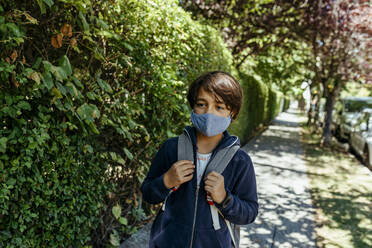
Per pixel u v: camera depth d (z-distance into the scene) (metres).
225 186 1.28
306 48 10.50
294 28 8.84
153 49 2.87
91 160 2.31
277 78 14.27
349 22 8.38
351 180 6.28
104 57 2.19
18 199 1.74
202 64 4.28
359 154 8.72
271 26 8.93
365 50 8.57
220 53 5.39
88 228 2.45
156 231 1.40
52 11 1.69
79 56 2.07
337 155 9.16
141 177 3.03
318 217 4.30
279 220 4.15
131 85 2.70
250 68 12.91
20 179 1.68
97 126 2.32
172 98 3.17
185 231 1.28
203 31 4.50
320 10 8.24
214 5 8.46
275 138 12.25
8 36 1.44
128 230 3.09
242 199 1.35
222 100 1.27
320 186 5.80
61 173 2.05
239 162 1.30
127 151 2.55
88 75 2.11
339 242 3.57
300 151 9.63
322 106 16.62
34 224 1.92
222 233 1.30
